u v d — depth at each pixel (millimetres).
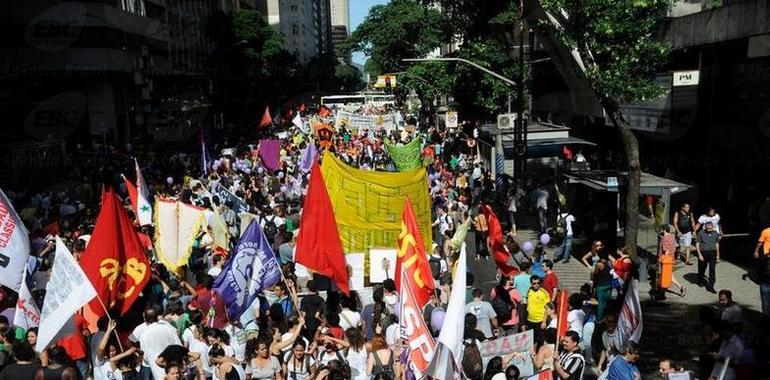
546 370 10359
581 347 12406
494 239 16641
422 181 17438
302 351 10484
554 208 28219
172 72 67500
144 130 61250
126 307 12484
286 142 53875
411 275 12023
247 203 26766
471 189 32000
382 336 11008
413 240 11992
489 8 40125
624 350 9930
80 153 43375
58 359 9922
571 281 19422
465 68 40312
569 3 17609
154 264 16500
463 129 54281
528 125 36344
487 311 12750
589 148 36000
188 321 12102
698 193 25484
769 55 20656
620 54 18297
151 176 36125
